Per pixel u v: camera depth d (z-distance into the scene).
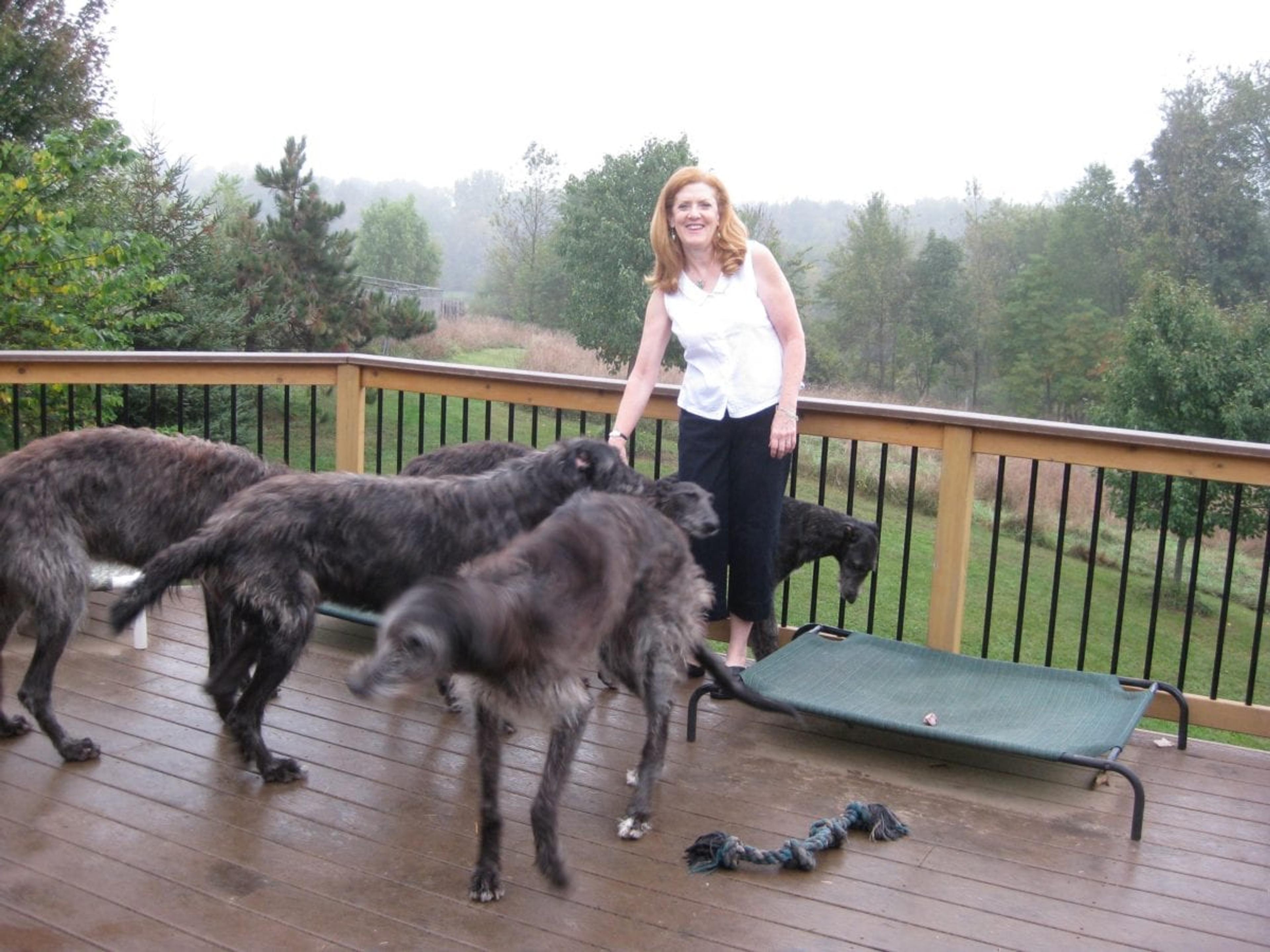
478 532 3.39
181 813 3.22
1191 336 16.16
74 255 9.45
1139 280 30.39
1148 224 32.78
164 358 5.01
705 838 3.05
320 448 13.95
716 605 4.32
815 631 4.46
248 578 3.20
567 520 2.89
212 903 2.76
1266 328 15.95
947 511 4.27
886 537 12.32
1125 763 3.81
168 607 5.06
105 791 3.33
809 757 3.79
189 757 3.58
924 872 3.04
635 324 27.84
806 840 3.10
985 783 3.62
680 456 4.22
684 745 3.85
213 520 3.27
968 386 39.22
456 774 3.55
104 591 4.85
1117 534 15.09
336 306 16.62
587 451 3.50
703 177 3.97
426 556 3.35
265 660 3.29
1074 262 34.59
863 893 2.92
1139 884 3.01
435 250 55.62
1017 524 14.22
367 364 5.14
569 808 3.36
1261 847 3.25
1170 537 15.96
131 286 9.89
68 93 15.42
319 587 3.34
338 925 2.68
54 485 3.44
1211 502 13.22
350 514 3.30
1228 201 31.08
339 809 3.29
